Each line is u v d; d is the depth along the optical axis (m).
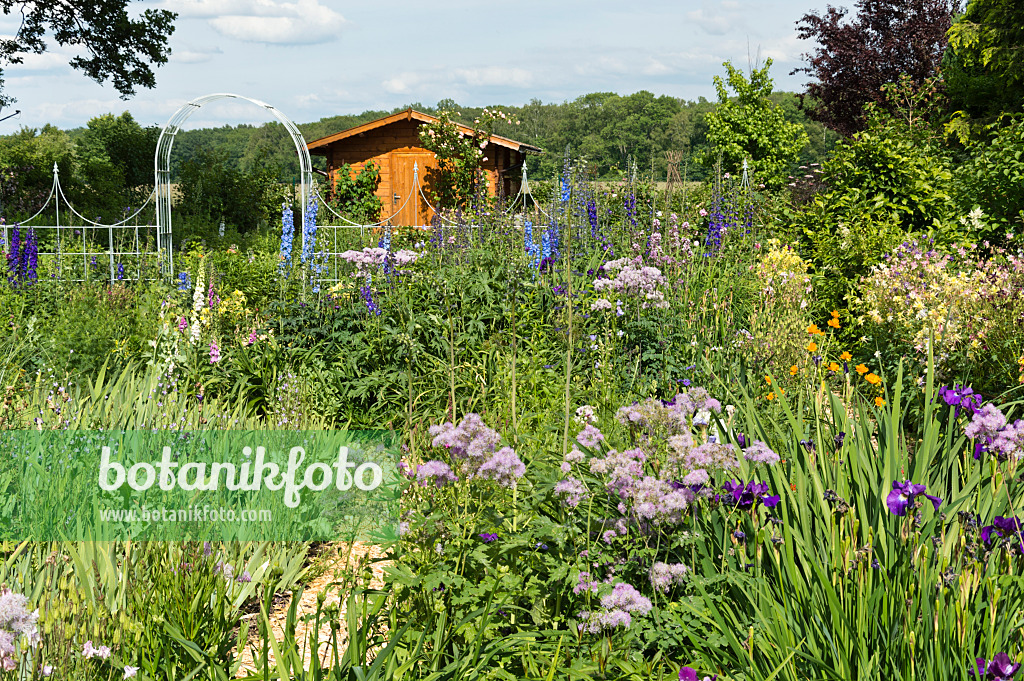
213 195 25.02
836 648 2.80
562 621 3.40
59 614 3.12
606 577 3.43
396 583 3.56
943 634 2.61
